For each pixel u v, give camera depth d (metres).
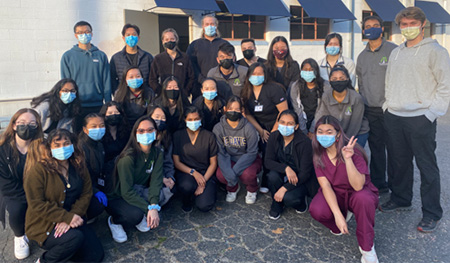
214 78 4.18
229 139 3.71
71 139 2.65
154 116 3.40
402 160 3.38
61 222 2.50
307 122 3.96
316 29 11.72
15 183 2.81
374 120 3.78
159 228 3.25
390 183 3.55
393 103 3.23
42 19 7.44
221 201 3.87
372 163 3.94
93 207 2.96
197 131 3.60
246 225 3.30
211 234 3.13
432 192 3.11
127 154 3.02
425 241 2.95
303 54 11.33
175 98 3.65
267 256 2.78
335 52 3.89
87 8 7.91
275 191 3.43
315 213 2.90
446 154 5.33
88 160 3.11
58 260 2.56
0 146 2.76
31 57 7.44
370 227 2.60
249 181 3.70
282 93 3.89
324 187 2.84
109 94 4.43
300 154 3.34
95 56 4.27
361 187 2.66
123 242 3.02
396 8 12.67
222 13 9.52
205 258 2.76
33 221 2.50
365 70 3.78
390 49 3.63
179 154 3.62
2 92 7.24
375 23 3.62
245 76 4.11
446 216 3.35
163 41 4.40
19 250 2.78
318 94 3.76
